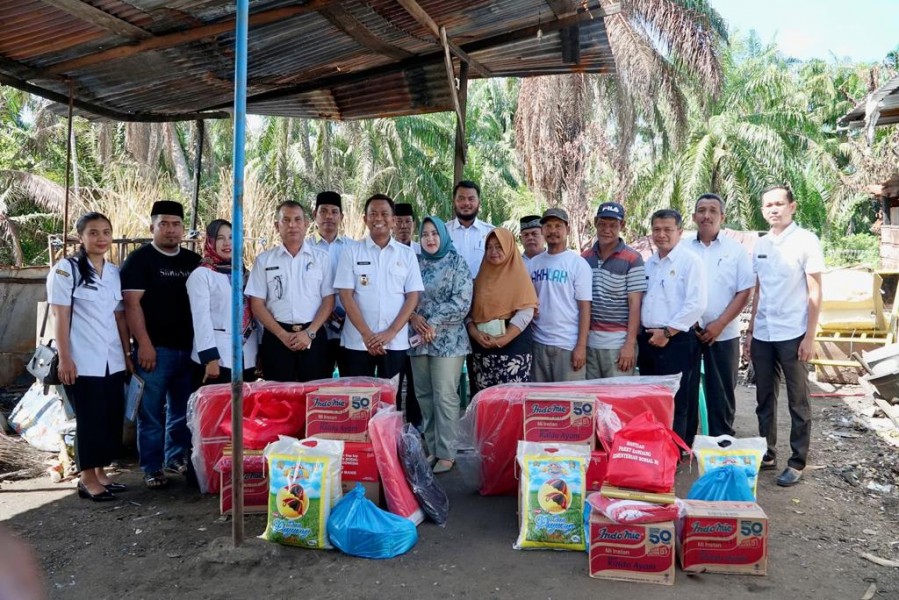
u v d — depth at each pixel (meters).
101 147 17.28
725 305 4.62
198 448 4.07
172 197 11.77
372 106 6.26
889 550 3.38
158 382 4.37
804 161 22.97
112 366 4.18
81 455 4.12
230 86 5.41
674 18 15.85
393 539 3.22
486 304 4.41
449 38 4.91
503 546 3.36
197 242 6.77
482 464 4.03
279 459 3.36
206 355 4.18
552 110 16.28
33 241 17.03
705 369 4.80
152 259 4.38
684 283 4.41
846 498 4.14
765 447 3.52
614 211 4.52
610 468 3.19
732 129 21.23
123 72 4.82
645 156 21.48
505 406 3.94
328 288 4.43
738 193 20.56
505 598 2.85
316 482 3.29
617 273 4.55
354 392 3.61
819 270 4.24
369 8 4.14
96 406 4.11
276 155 20.25
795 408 4.38
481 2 4.30
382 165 22.59
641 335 4.71
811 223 22.86
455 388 4.51
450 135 24.73
